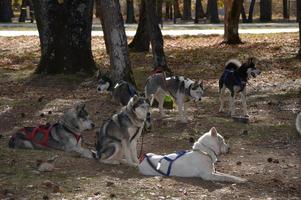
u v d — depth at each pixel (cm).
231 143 1083
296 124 1179
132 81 1553
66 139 997
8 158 941
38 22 2047
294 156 995
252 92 1714
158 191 772
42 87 1811
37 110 1430
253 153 1013
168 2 5647
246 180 829
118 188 784
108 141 929
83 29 1986
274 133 1164
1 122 1295
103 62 2392
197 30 4294
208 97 1634
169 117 1332
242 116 1322
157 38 1788
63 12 1981
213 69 2219
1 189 769
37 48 3009
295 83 1845
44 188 779
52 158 923
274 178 856
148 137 1134
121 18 1545
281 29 4278
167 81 1282
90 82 1839
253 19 6394
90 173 866
